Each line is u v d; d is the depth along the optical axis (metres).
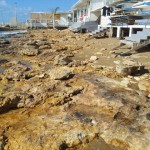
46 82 10.34
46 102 8.75
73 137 6.70
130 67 12.12
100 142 6.65
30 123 7.46
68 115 7.89
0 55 20.39
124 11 29.22
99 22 45.00
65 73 11.02
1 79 11.76
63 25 72.69
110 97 8.70
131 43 18.48
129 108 8.00
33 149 6.20
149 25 21.67
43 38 35.31
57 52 20.70
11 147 6.30
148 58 15.94
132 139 6.49
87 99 8.77
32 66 15.29
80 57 18.47
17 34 47.59
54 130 7.00
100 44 24.36
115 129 7.00
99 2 45.94
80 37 33.69
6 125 7.36
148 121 7.31
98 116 7.77
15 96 8.67
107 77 11.48
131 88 10.20
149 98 9.12
